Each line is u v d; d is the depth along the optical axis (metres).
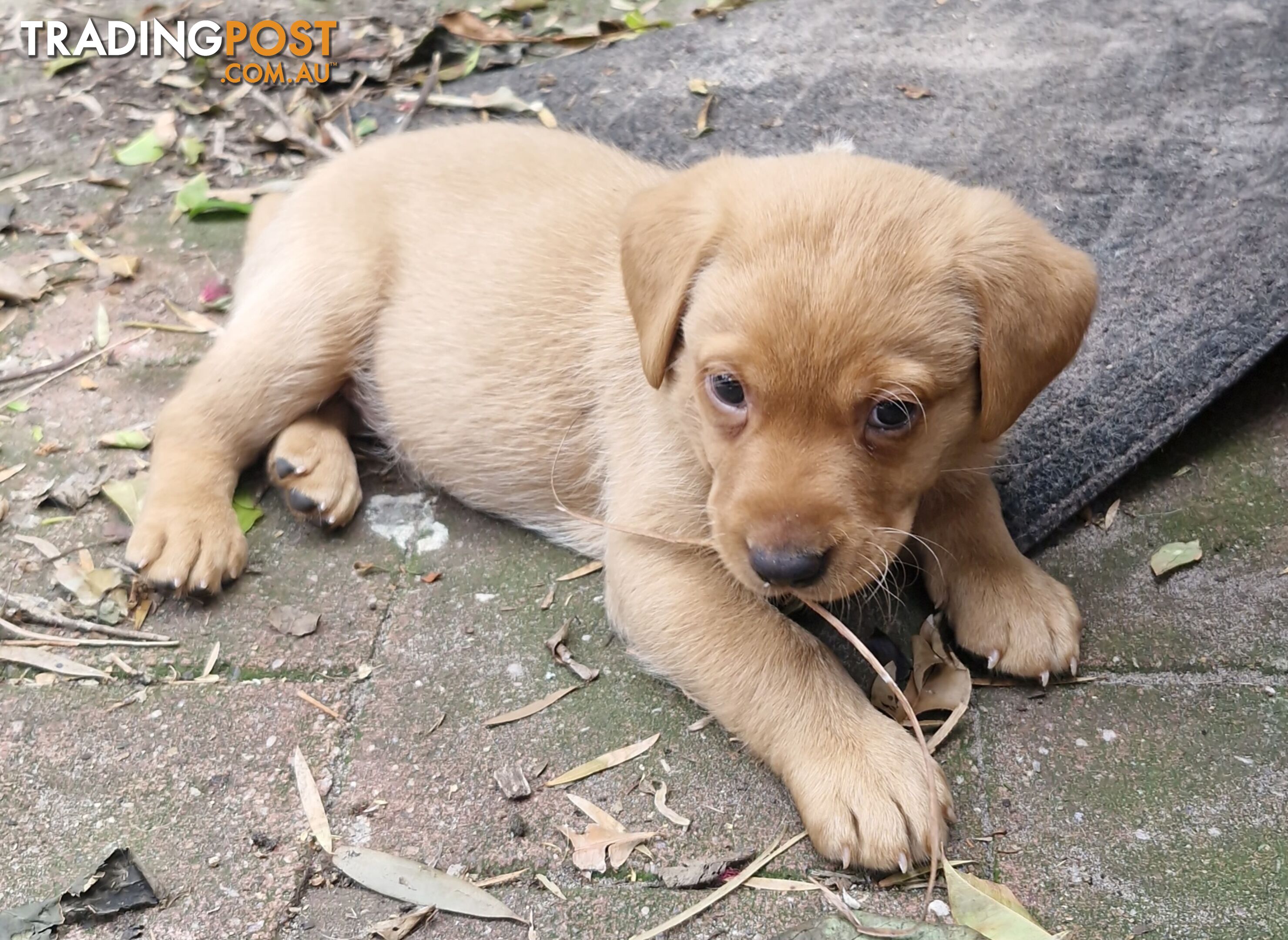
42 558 0.72
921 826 0.61
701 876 0.61
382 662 0.68
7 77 1.10
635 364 0.70
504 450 0.73
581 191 0.74
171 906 0.61
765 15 1.08
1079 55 0.96
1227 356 0.76
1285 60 0.93
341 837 0.62
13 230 0.91
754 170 0.64
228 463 0.74
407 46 1.12
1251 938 0.59
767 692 0.64
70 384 0.81
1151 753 0.64
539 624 0.70
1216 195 0.84
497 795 0.64
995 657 0.66
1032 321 0.61
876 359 0.60
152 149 0.99
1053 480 0.73
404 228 0.75
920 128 0.91
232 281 0.88
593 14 1.19
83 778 0.64
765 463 0.61
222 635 0.69
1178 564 0.71
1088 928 0.59
